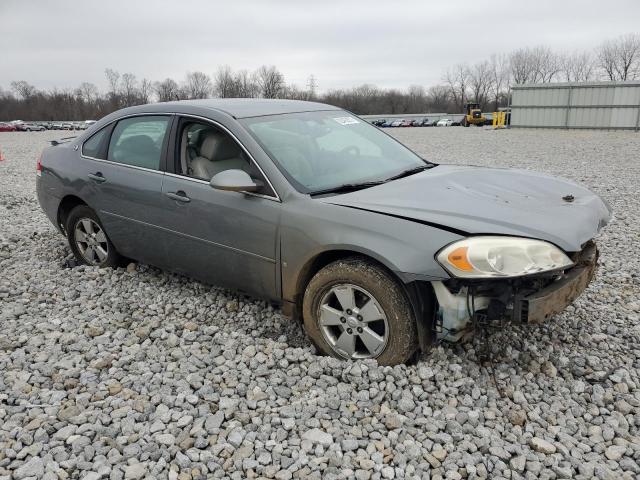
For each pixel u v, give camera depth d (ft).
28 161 61.77
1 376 10.71
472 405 9.66
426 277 9.56
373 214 10.39
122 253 15.92
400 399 9.64
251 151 12.17
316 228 10.80
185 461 8.17
